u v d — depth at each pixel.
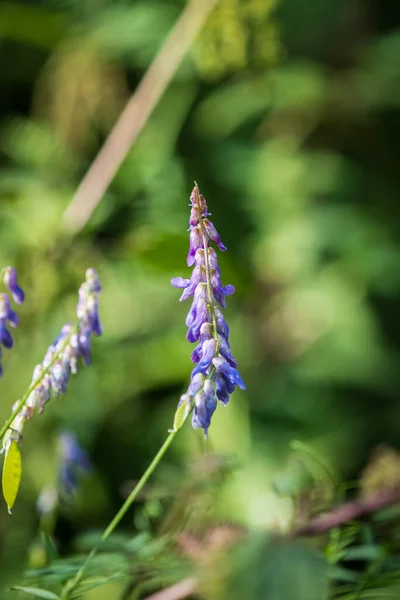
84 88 1.66
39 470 1.42
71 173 1.63
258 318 1.89
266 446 1.76
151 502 0.79
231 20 1.28
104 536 0.70
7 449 0.68
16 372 1.30
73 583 0.71
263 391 1.85
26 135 1.68
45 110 1.76
